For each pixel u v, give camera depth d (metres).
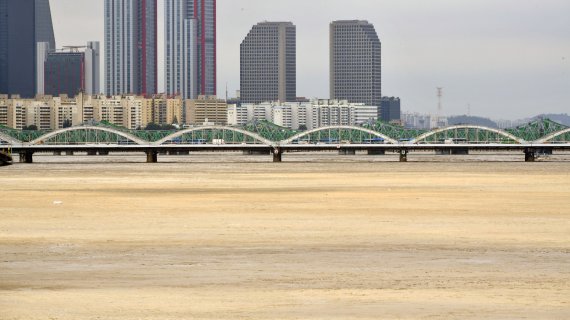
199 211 148.00
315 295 79.88
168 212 146.50
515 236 115.06
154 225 127.56
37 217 138.75
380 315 72.88
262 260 97.06
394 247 105.88
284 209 151.25
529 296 79.25
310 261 96.31
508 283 84.62
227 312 74.00
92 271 91.06
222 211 148.00
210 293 80.75
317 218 136.50
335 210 149.25
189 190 197.88
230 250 103.81
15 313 73.75
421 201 166.88
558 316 72.44
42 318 72.19
